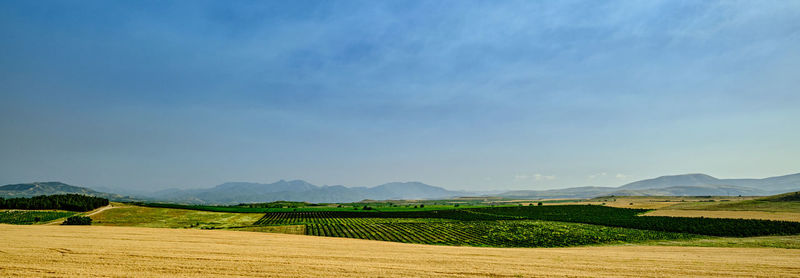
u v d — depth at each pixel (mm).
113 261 19969
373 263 21531
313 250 27078
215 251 24781
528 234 62688
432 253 26688
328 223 89688
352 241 38531
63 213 95500
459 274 18828
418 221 95438
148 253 22828
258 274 17953
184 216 105438
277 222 93812
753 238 49031
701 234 57188
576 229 71188
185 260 20938
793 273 19922
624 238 54812
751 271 20359
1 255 20625
